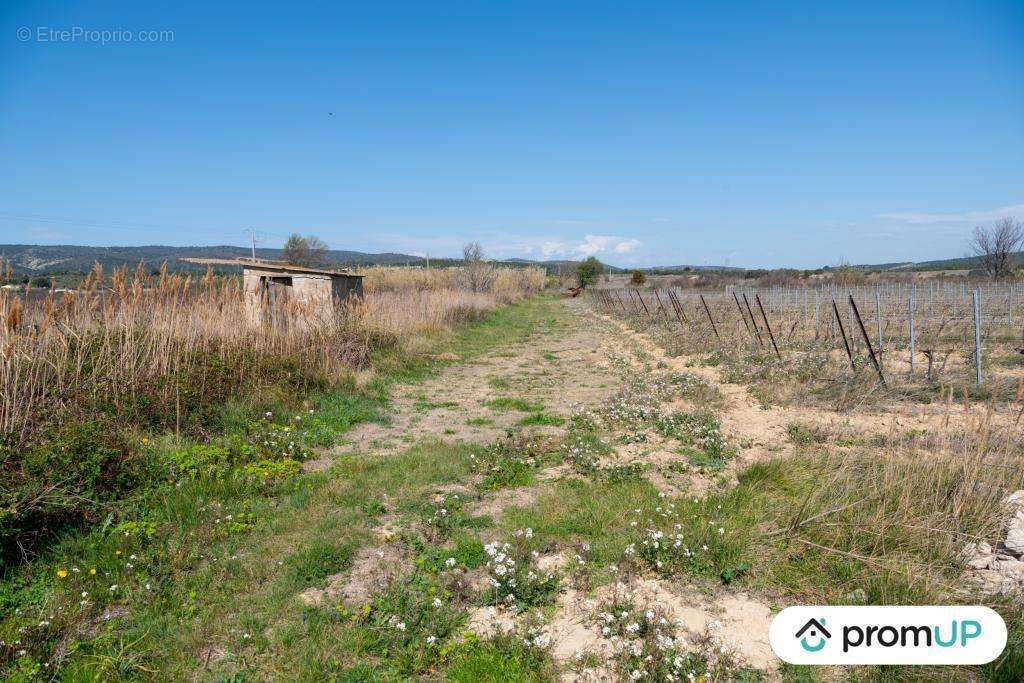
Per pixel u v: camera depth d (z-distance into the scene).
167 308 9.30
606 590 4.31
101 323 8.69
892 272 63.41
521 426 8.99
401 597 4.13
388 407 10.21
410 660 3.59
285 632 3.82
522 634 3.76
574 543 5.01
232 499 5.87
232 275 11.74
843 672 3.46
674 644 3.62
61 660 3.53
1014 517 4.86
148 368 8.11
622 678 3.40
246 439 7.50
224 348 9.67
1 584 4.21
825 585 4.28
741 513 5.31
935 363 13.07
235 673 3.50
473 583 4.40
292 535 5.15
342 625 3.89
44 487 5.02
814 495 5.39
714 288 60.50
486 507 5.87
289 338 11.16
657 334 21.05
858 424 8.60
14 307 7.05
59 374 6.99
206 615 4.00
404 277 35.28
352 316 14.13
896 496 5.27
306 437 8.05
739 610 4.10
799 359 12.95
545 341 20.44
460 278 40.12
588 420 8.92
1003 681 3.31
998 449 6.25
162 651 3.66
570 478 6.59
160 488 5.80
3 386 6.26
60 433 5.79
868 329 19.33
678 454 7.38
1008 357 12.96
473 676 3.42
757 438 8.11
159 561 4.62
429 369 13.78
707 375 13.22
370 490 6.15
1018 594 4.00
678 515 5.33
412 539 5.07
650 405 9.75
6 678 3.32
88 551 4.69
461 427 8.98
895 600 4.00
